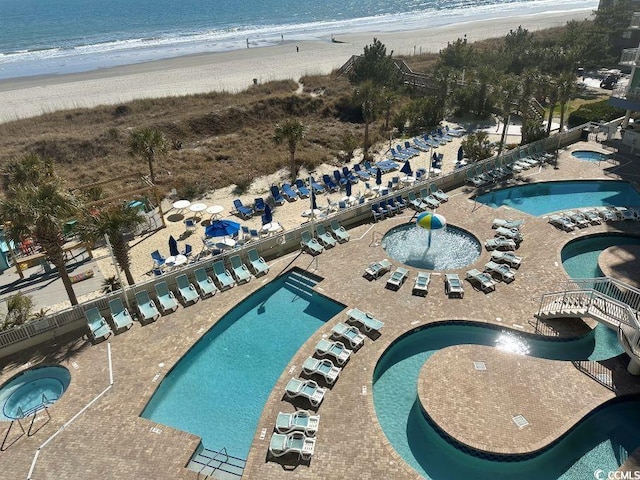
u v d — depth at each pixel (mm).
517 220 28125
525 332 19281
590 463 14625
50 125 52219
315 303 22484
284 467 14352
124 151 45438
